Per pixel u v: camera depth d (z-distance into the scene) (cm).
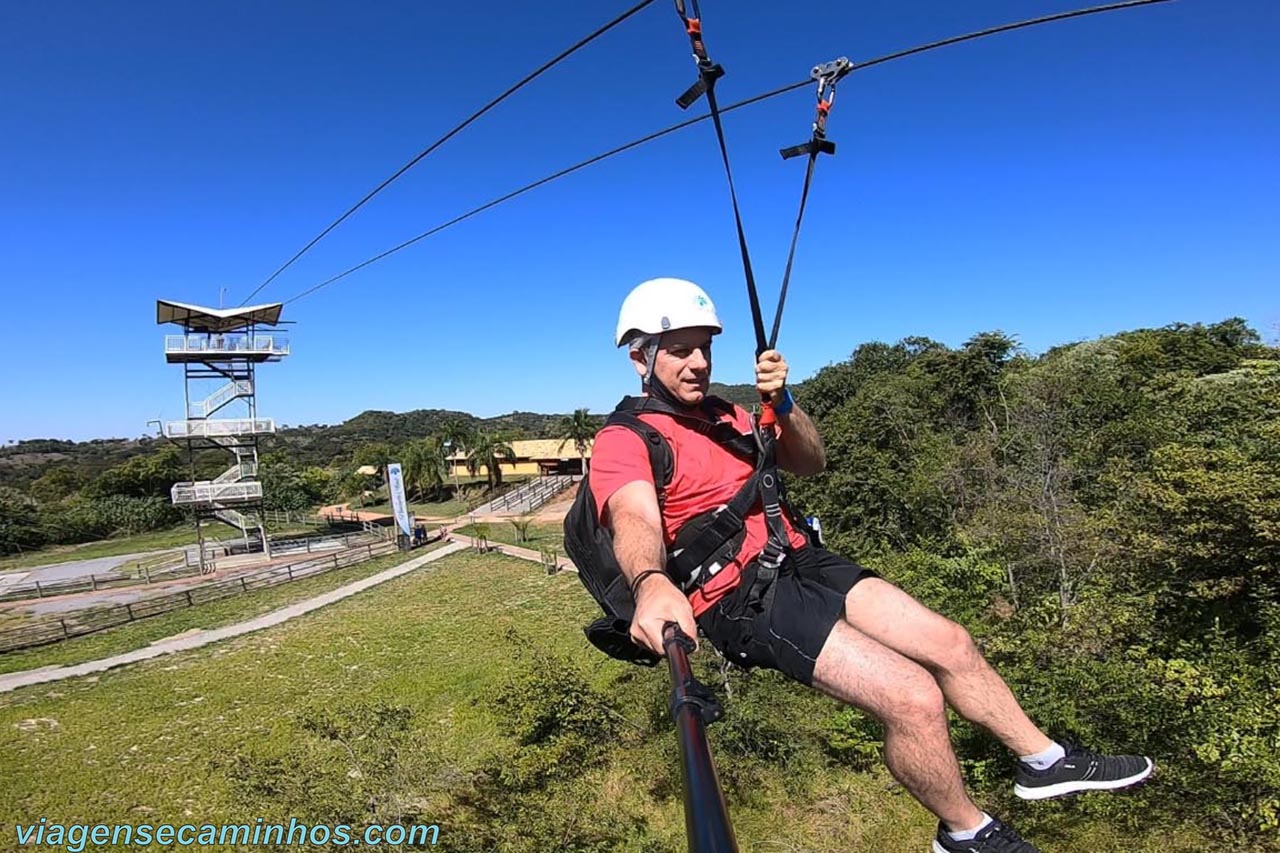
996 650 1595
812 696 1761
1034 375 3475
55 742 2092
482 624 3108
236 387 5147
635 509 210
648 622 167
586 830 1423
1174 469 1794
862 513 2825
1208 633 1479
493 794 1539
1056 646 1511
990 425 3550
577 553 235
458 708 2161
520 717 1812
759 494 223
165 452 8769
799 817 1516
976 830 183
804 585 211
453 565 4369
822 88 239
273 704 2334
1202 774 1195
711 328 241
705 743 120
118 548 6638
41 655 3042
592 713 1781
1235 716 1160
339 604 3666
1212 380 2977
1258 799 1148
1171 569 1717
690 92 237
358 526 6788
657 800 1583
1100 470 2577
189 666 2798
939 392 4491
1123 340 5250
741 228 240
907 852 1371
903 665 188
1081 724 1271
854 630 197
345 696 2356
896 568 1919
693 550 218
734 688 1764
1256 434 1962
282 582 4291
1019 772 210
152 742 2067
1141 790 1254
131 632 3338
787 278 241
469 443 8425
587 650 2575
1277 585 1540
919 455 3003
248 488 5091
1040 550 2077
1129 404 3062
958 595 1753
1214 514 1598
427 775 1515
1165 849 1211
